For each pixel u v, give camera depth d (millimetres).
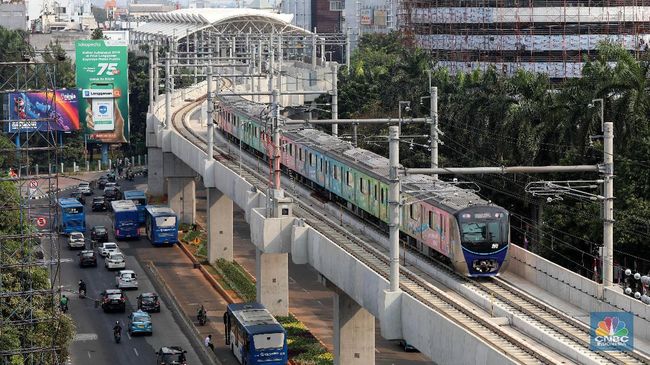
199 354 109812
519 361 66625
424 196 97375
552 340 70125
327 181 123875
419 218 97500
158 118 194250
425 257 97250
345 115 180625
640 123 110625
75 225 168750
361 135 155875
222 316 123875
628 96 109062
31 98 148625
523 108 121125
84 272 145875
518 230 117438
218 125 184500
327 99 193375
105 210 193125
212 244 148375
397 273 78750
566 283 82062
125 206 169375
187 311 126125
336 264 91312
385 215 102688
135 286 136750
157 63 196000
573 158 111688
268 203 106875
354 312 99812
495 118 127125
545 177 115750
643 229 101250
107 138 174375
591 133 110062
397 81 169375
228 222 148750
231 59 174125
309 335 113812
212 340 114688
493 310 77938
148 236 166875
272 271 121312
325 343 112312
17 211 102875
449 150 138875
